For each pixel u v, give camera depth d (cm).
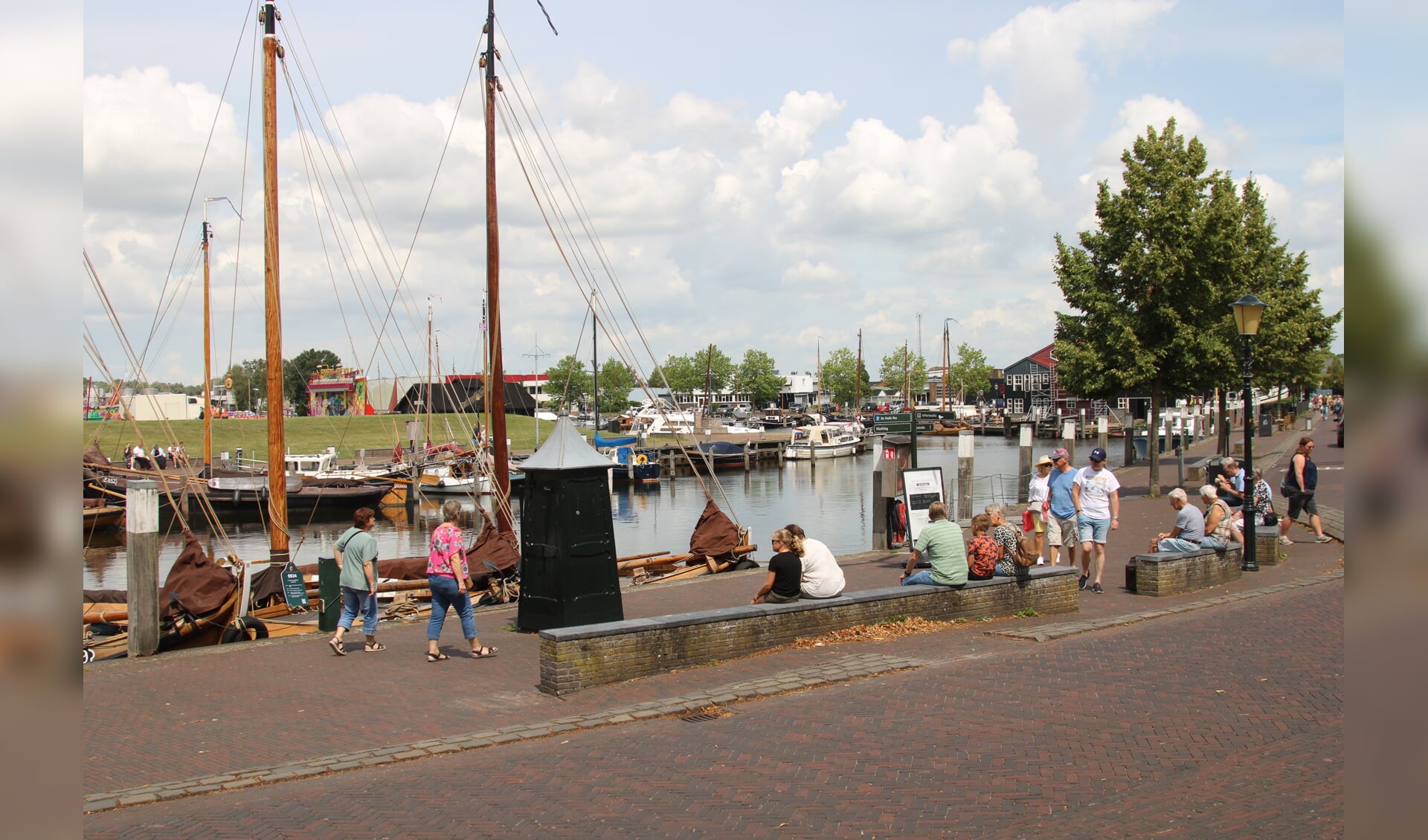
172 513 4603
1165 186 3053
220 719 954
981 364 13738
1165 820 598
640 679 1043
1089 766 708
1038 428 10250
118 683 1100
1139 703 847
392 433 7981
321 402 11475
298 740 884
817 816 643
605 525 1362
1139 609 1366
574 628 1027
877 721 834
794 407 17212
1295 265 4997
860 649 1137
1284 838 552
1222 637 1077
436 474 5588
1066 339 3288
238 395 12888
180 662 1209
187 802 729
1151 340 3116
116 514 4212
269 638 1411
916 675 982
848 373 15200
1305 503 1927
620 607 1366
